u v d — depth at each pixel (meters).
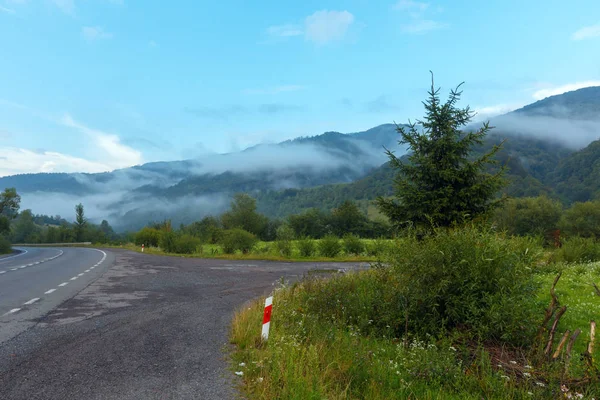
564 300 11.12
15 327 8.24
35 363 5.96
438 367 5.62
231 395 4.90
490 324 6.82
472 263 7.29
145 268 22.56
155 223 62.50
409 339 7.34
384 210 12.49
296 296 10.39
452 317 7.27
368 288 9.59
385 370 5.78
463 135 12.36
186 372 5.68
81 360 6.14
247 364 5.89
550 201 74.44
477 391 5.25
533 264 7.63
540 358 5.89
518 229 71.94
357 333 7.66
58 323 8.67
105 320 9.02
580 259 22.14
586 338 7.75
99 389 5.02
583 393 5.12
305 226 94.12
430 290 7.41
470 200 11.70
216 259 31.36
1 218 68.06
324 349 6.24
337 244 34.50
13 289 13.76
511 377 5.49
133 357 6.33
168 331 8.08
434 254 7.52
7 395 4.80
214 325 8.66
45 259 32.03
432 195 11.80
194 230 60.12
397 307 7.77
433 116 12.30
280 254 34.09
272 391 4.84
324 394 4.73
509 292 7.08
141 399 4.75
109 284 15.33
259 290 14.31
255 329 7.59
